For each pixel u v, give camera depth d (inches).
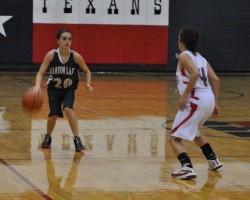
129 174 352.8
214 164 365.4
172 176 346.6
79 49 1099.3
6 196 296.4
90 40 1102.4
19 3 1082.1
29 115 591.5
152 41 1121.4
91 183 328.5
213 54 1146.7
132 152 420.2
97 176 346.6
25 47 1091.9
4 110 624.4
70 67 428.8
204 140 368.2
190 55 339.6
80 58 429.1
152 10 1115.3
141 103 713.6
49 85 434.9
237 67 1152.8
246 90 899.4
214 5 1138.7
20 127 520.4
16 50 1090.1
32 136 478.3
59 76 428.5
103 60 1111.0
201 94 340.5
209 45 1144.2
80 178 340.5
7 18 1080.8
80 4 1093.1
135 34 1115.3
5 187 315.9
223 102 749.9
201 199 297.0
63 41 422.3
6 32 1083.9
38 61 1095.0
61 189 313.4
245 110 674.2
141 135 491.8
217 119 600.7
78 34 1096.8
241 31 1151.0
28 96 395.9
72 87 435.2
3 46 1085.8
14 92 794.2
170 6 1125.1
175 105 701.3
